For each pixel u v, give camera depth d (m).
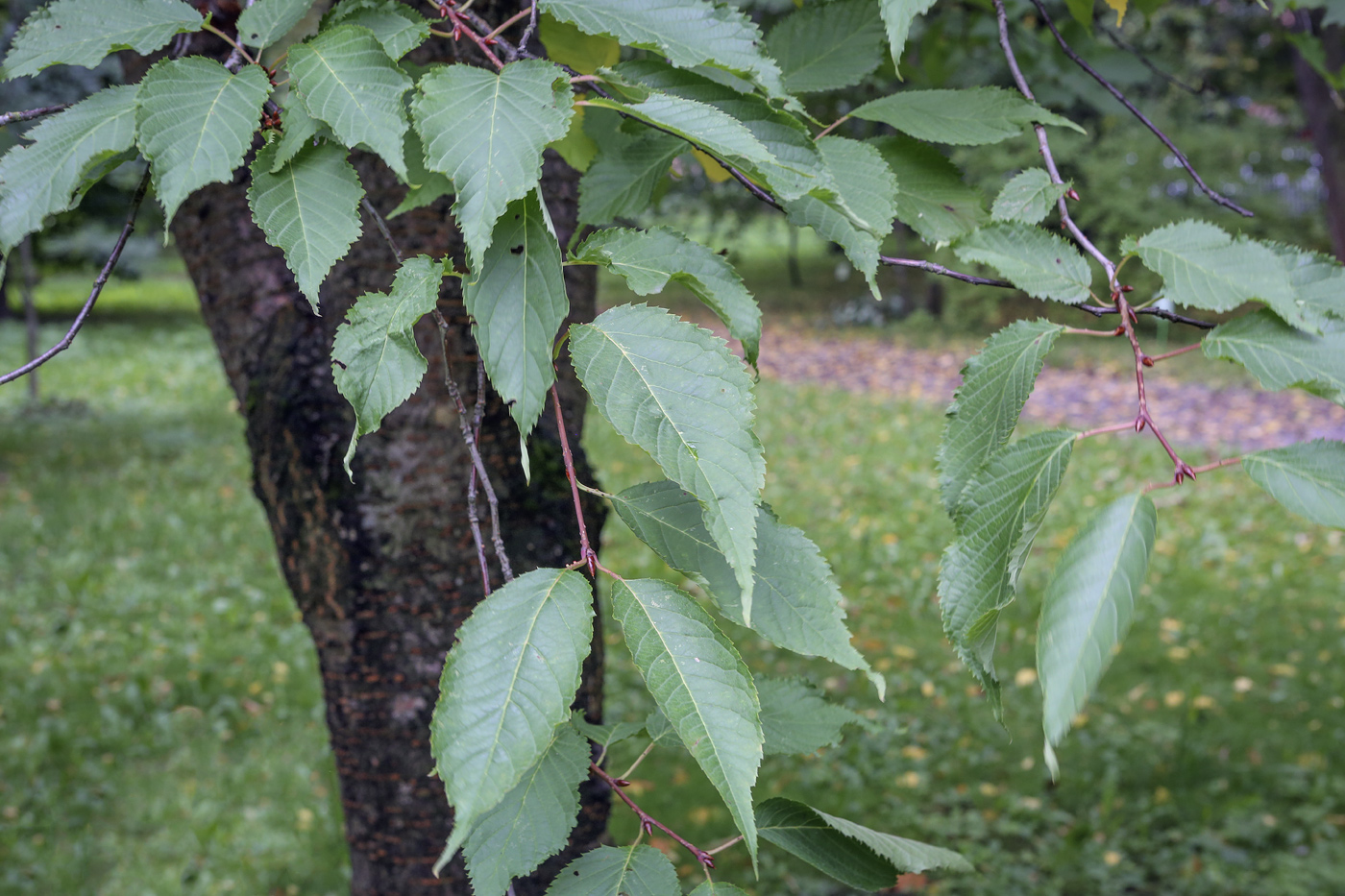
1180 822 4.98
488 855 0.92
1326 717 5.82
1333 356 0.83
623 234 0.87
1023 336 0.92
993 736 5.74
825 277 27.02
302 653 6.70
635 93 0.92
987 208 1.24
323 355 2.30
